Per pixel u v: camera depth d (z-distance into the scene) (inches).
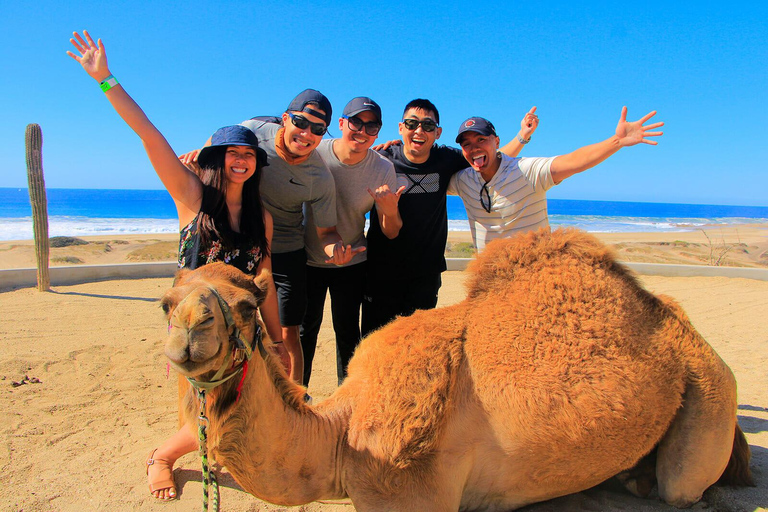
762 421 198.7
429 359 116.9
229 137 136.7
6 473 162.2
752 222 3782.0
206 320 83.4
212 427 98.3
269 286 109.7
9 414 205.2
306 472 112.6
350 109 185.2
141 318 360.2
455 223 2268.7
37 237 435.8
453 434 116.3
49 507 144.8
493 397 116.2
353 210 201.0
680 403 124.7
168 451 157.8
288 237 193.5
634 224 3011.8
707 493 138.5
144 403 221.3
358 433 114.7
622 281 126.6
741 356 286.4
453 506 114.8
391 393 114.0
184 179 143.3
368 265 216.7
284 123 173.8
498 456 118.0
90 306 392.5
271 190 182.5
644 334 122.3
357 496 113.7
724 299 438.0
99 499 149.2
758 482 149.2
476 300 128.4
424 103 197.8
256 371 101.0
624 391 115.7
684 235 1802.4
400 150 212.8
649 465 139.3
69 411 211.2
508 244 131.8
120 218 2444.6
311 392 242.7
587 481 125.8
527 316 120.3
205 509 97.3
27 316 360.5
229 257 141.4
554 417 113.8
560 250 128.2
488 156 183.8
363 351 128.7
